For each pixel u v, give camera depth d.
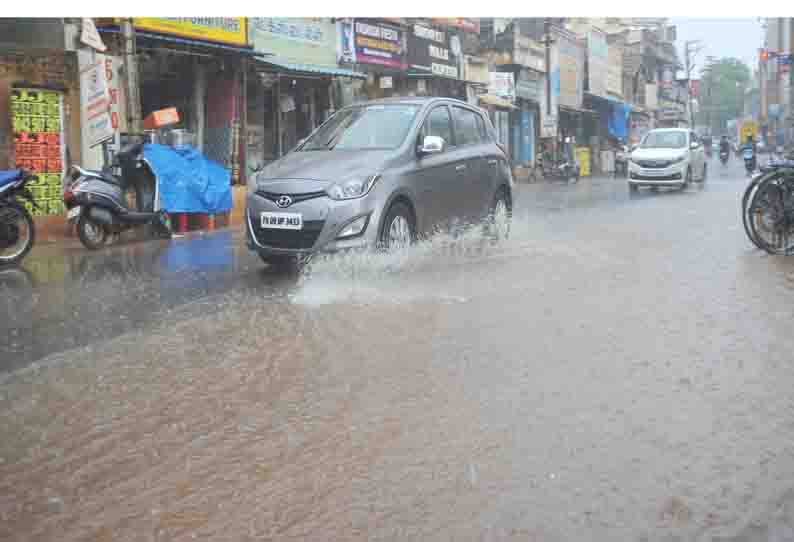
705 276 7.29
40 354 5.02
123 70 13.71
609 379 4.18
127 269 8.71
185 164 12.95
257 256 9.54
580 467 3.08
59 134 13.56
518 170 35.91
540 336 5.09
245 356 4.77
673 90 78.25
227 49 16.23
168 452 3.33
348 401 3.90
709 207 15.64
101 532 2.67
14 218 9.52
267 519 2.72
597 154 51.72
